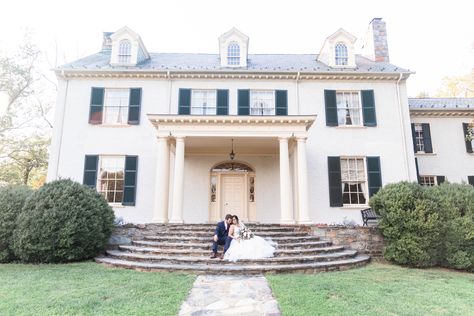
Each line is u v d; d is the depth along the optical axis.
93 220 8.88
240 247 8.16
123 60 15.60
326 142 14.48
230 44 15.91
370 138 14.55
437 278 7.16
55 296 5.08
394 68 15.53
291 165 14.59
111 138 14.33
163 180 11.91
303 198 11.88
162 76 14.92
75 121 14.41
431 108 15.73
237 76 14.99
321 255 8.59
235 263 7.84
